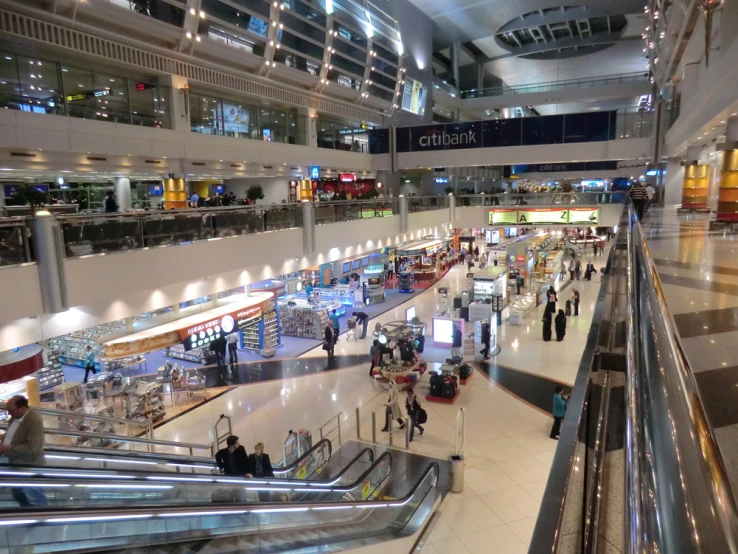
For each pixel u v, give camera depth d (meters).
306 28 20.98
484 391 12.54
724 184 11.12
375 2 26.78
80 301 7.61
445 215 24.66
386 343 14.41
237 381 13.80
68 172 14.65
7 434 4.52
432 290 25.23
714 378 2.05
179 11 15.38
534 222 25.39
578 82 40.00
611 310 3.75
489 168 44.78
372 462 8.90
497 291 19.00
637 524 0.76
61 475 4.53
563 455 1.18
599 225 24.31
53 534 3.84
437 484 8.66
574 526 1.08
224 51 17.61
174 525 4.71
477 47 42.41
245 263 11.37
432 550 7.03
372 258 27.03
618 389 2.33
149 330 12.43
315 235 13.83
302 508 5.64
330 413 11.67
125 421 8.35
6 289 6.61
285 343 17.27
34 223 6.95
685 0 11.34
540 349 15.57
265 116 22.06
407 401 10.21
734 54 6.96
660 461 0.78
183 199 17.27
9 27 11.74
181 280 9.59
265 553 5.37
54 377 13.86
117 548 4.24
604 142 24.16
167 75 16.25
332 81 23.98
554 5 31.44
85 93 14.43
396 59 29.02
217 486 5.53
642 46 39.94
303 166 23.52
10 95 12.54
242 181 25.73
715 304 3.64
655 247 7.29
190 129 17.34
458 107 41.66
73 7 12.57
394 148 28.20
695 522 0.54
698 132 12.73
